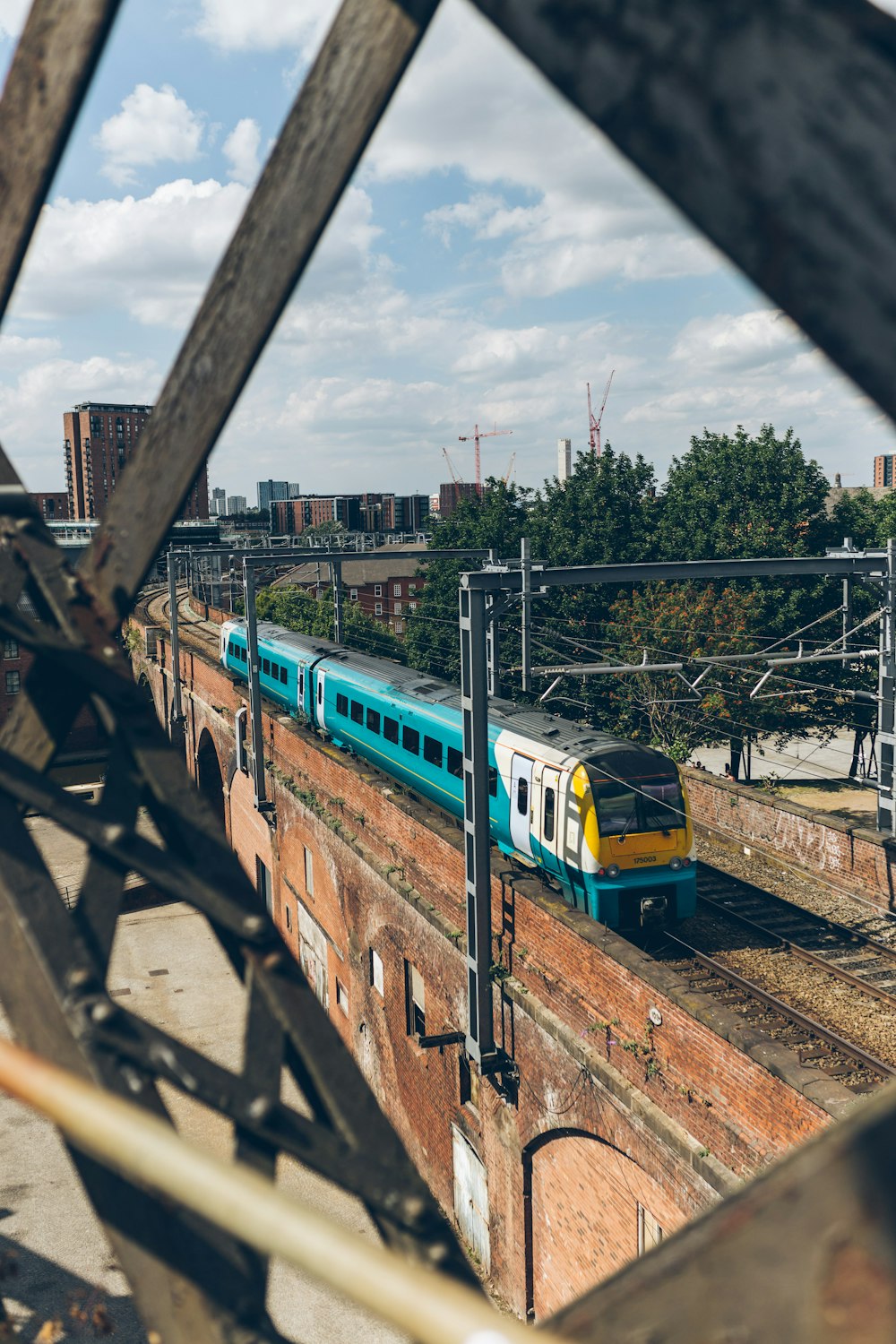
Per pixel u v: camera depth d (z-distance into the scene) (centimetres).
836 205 92
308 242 167
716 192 97
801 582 3428
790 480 3603
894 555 1692
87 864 170
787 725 3262
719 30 94
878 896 1689
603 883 1525
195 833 177
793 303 96
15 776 169
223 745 3597
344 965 2302
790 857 1891
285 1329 1678
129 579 189
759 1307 81
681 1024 1101
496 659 1958
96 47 172
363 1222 1906
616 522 3759
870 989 1374
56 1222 1975
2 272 191
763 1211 83
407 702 2173
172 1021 2783
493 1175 1605
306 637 3192
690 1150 1072
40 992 160
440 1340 72
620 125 100
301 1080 177
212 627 5841
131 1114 96
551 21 101
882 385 93
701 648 3172
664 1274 86
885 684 1780
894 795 1770
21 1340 204
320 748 2419
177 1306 147
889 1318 77
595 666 1617
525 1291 1541
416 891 1820
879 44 90
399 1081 2011
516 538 4084
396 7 154
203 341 179
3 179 187
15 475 198
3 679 5678
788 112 92
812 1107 918
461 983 1641
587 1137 1328
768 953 1528
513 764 1719
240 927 169
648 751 1589
